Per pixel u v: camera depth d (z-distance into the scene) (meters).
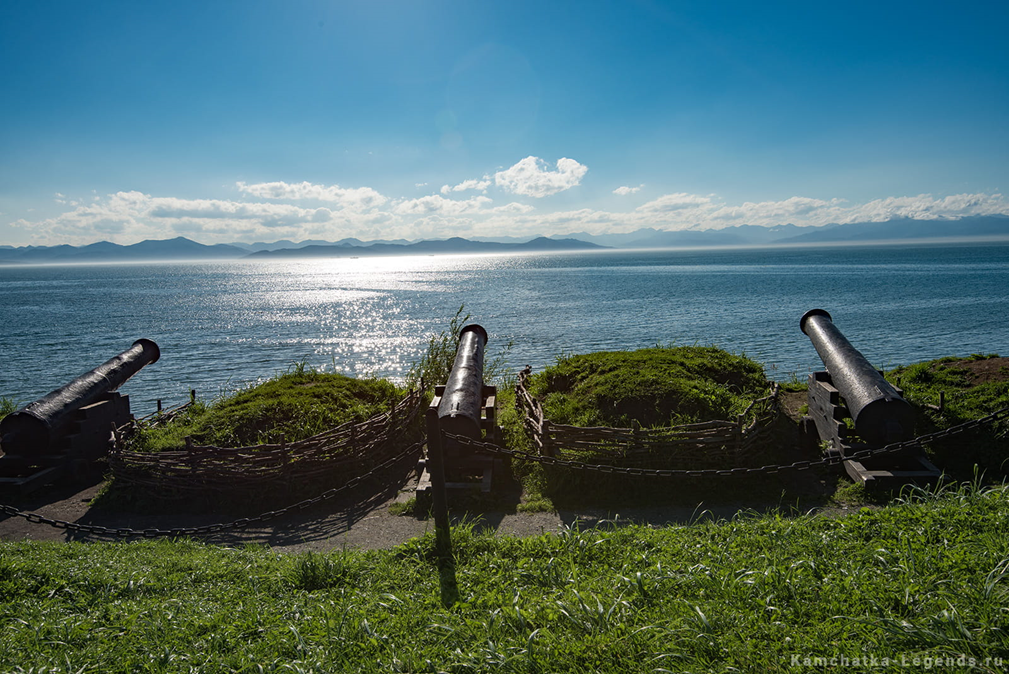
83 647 4.91
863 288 78.94
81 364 36.69
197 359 38.25
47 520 7.56
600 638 4.48
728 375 13.39
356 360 38.12
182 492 10.06
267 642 4.90
